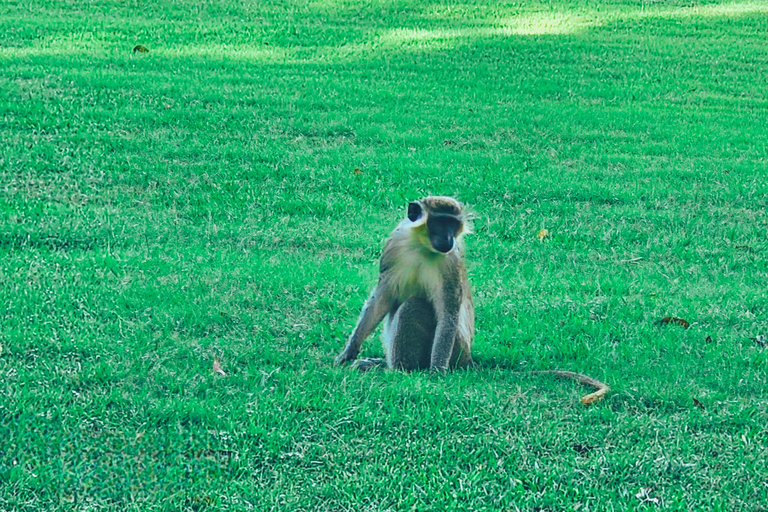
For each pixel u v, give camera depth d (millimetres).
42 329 8273
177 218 11742
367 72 20297
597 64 22203
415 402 7188
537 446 6680
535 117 17312
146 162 13734
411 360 7938
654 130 17094
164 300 9148
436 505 5941
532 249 11312
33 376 7328
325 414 6949
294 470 6289
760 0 31406
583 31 25812
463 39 23938
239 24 24547
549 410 7227
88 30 22766
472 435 6766
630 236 11906
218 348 8109
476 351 8430
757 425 7059
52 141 14383
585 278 10445
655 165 15055
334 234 11398
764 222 12781
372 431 6770
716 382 7785
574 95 19453
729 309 9609
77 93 16891
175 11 25609
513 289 9992
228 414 6906
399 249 7750
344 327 8844
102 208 11930
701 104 19453
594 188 13609
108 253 10352
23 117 15375
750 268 11008
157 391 7301
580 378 7719
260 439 6602
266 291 9508
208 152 14273
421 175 13812
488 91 19266
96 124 15297
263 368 7801
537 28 26016
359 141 15461
